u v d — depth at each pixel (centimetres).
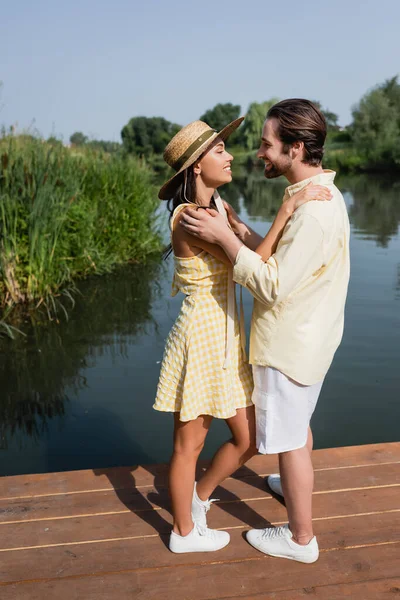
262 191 2456
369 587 197
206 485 217
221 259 189
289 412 192
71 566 210
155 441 383
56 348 566
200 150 185
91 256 889
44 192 709
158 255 1048
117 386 473
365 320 627
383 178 3300
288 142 183
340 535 223
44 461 358
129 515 239
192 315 196
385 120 3875
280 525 230
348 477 261
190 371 195
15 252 710
